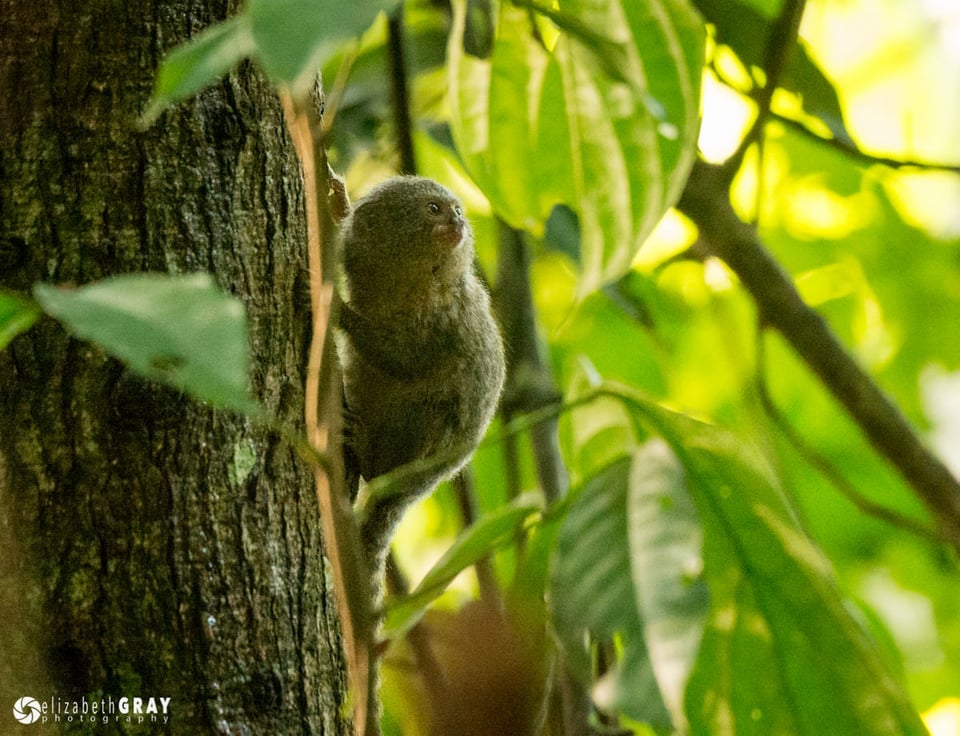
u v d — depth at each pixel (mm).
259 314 5969
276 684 5523
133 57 5898
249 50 3889
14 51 5848
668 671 5844
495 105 8078
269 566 5672
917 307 15227
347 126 11477
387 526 10062
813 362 11109
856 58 16516
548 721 8891
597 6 7629
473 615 8141
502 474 12438
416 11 11875
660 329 14133
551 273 13695
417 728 8719
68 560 5324
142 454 5473
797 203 15008
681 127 7812
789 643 6758
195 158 5922
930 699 15094
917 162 10617
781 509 6652
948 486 10859
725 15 10820
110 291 3514
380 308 10430
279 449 5863
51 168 5719
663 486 6230
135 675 5258
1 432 5453
